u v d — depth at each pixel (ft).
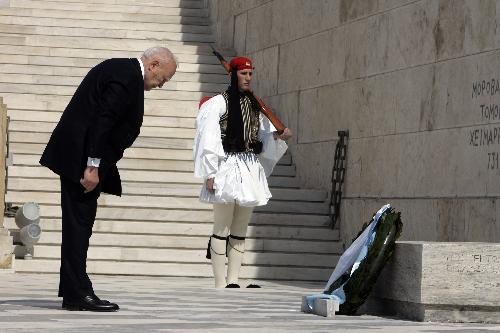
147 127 84.23
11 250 65.16
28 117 82.79
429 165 65.26
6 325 30.55
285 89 87.30
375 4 73.36
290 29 87.20
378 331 32.48
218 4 104.17
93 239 69.21
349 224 74.43
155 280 63.82
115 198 73.26
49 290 48.01
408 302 38.14
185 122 86.28
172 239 70.03
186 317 35.83
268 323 34.45
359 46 75.41
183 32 104.94
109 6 106.22
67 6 104.99
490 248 37.42
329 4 80.28
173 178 77.71
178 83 92.94
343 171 76.28
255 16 94.79
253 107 54.95
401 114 69.00
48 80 90.12
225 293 51.47
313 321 35.99
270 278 69.56
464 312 37.50
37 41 96.17
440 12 65.16
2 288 49.14
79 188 36.27
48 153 36.27
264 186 55.62
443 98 64.23
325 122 79.97
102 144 35.73
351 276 39.22
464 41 62.49
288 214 76.43
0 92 87.45
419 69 67.21
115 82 35.88
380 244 38.58
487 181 59.31
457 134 62.49
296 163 83.97
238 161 54.54
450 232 62.39
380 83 72.02
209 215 73.36
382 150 71.05
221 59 55.57
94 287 53.16
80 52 95.40
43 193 72.74
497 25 59.52
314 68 82.38
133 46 97.86
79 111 36.01
